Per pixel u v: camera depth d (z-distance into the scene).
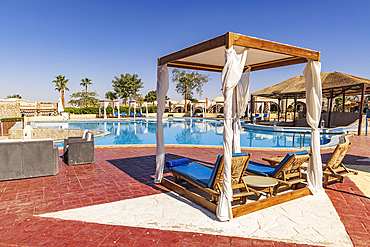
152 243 2.57
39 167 4.95
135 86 47.75
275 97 23.97
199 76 40.09
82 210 3.37
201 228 2.90
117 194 4.03
